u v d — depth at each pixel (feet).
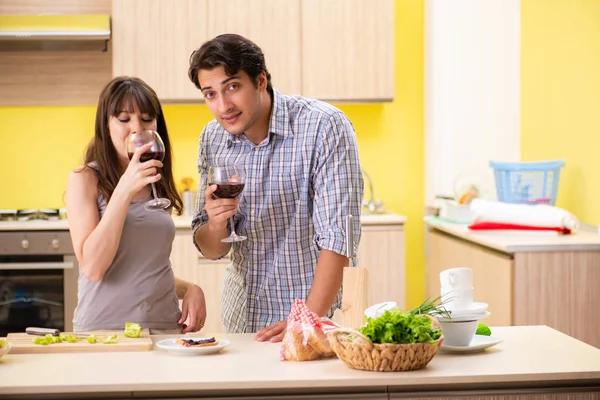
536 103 15.26
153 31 15.97
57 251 14.93
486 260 13.10
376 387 5.97
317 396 5.91
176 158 17.16
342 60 16.24
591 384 6.17
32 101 16.94
